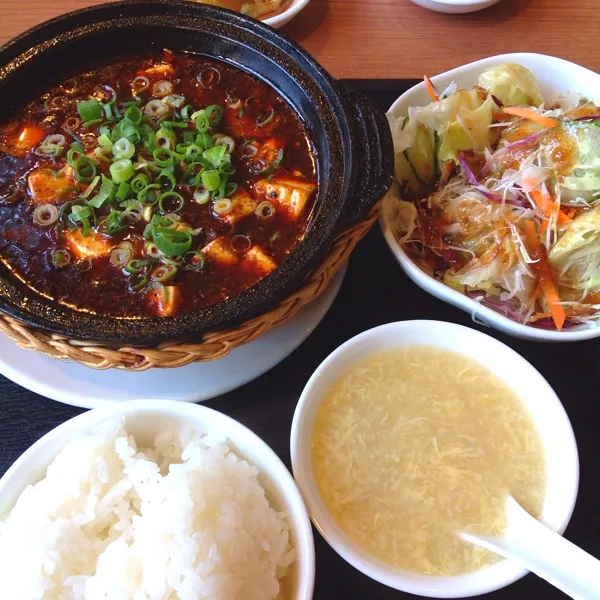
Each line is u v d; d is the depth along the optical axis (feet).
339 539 0.81
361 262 1.12
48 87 1.16
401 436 0.90
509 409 0.92
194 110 1.15
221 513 0.82
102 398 0.98
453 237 1.11
